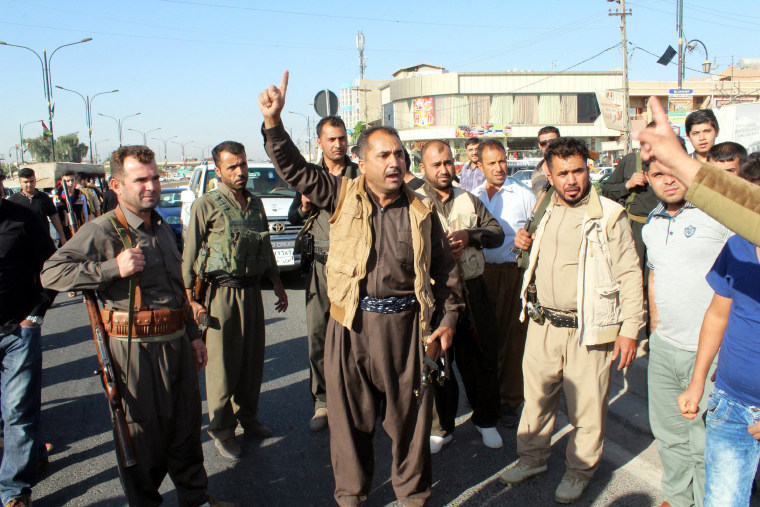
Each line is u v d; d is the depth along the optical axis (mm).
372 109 84250
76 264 2689
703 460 2840
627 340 3053
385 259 2791
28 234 3268
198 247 3797
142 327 2828
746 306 2176
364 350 2867
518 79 53719
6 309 3180
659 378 2959
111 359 2787
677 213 2859
